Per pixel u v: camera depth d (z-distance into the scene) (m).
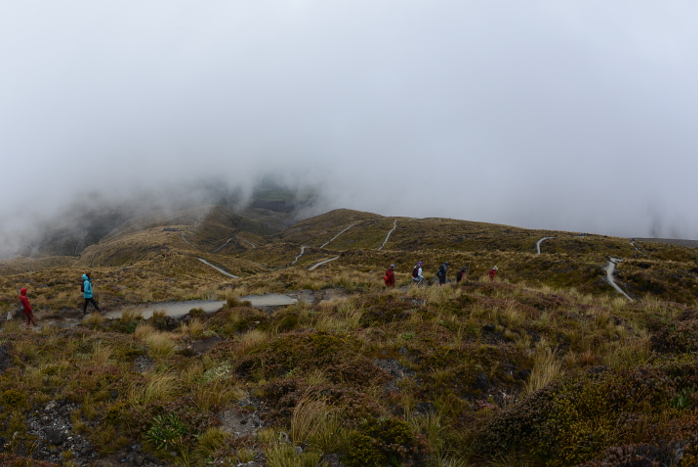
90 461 5.06
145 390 6.62
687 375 5.06
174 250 84.62
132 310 16.70
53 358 8.55
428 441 5.12
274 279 26.59
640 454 3.88
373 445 4.83
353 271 34.12
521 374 7.73
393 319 11.65
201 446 5.15
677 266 35.81
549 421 4.93
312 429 5.29
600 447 4.23
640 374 5.28
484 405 6.50
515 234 115.06
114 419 5.68
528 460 4.76
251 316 13.91
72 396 6.26
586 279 36.50
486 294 15.73
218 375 7.66
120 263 144.62
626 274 35.28
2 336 9.70
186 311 17.02
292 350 8.43
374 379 7.34
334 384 7.11
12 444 5.22
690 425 3.94
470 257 50.84
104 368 7.57
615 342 9.16
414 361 8.25
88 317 15.58
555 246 83.06
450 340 9.36
